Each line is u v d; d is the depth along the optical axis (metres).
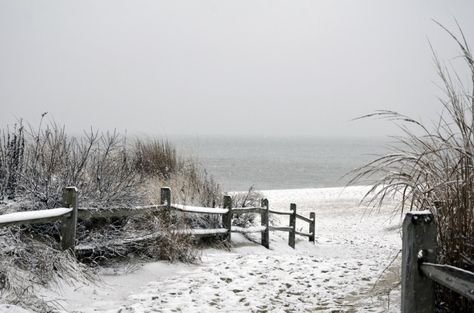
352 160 86.38
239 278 7.35
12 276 5.49
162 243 8.38
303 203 24.23
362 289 6.48
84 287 6.27
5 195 7.71
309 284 6.92
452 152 4.30
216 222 11.15
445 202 4.21
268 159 86.38
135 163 12.41
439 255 4.10
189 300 6.09
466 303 4.03
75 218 6.85
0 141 8.18
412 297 3.02
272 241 12.66
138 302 5.97
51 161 8.16
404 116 4.70
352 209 22.36
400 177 4.76
